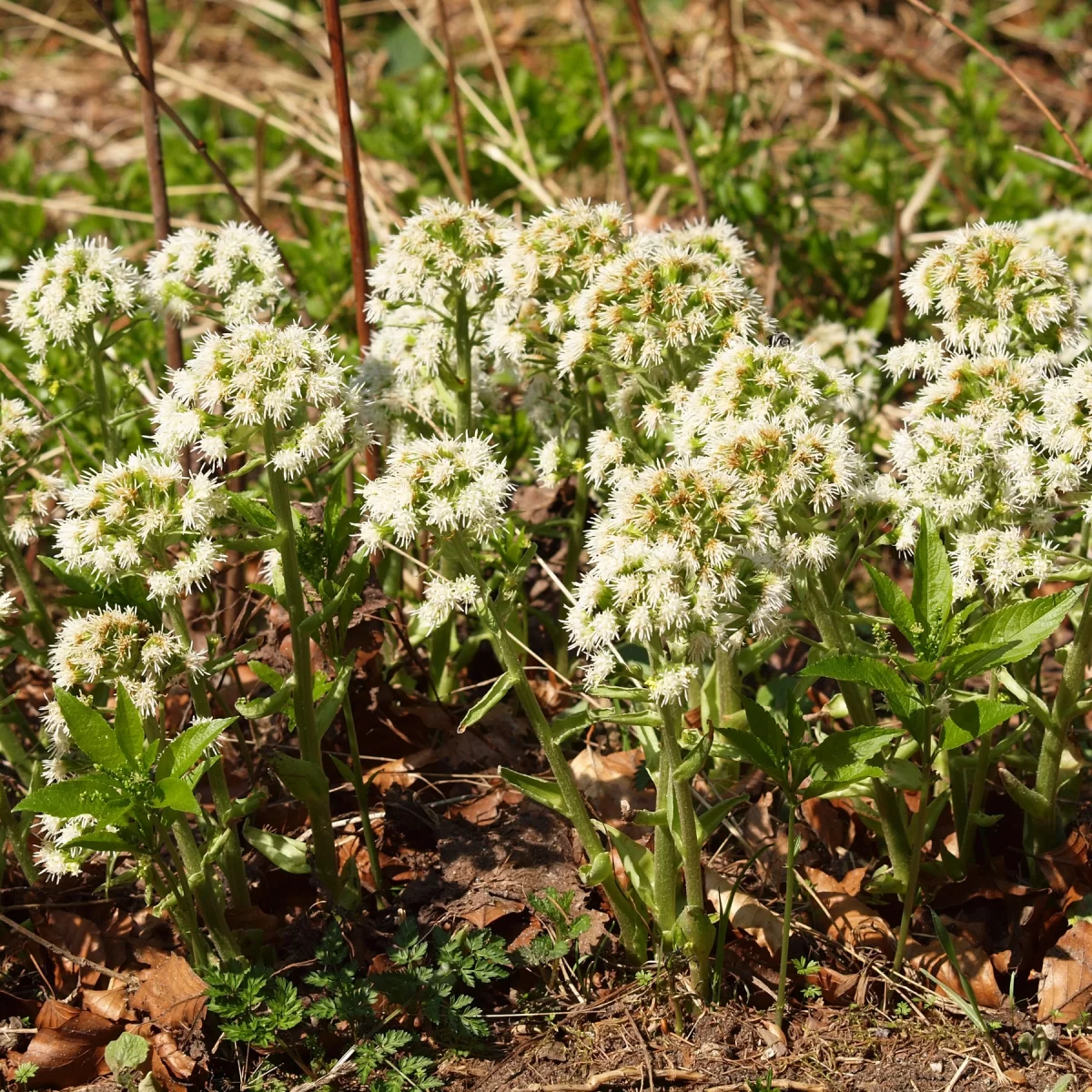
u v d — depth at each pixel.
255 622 1.94
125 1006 1.71
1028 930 1.74
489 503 1.67
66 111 3.44
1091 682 1.75
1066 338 1.73
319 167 2.61
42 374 1.85
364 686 1.84
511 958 1.73
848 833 1.81
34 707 1.92
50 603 2.00
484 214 1.83
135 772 1.65
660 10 3.61
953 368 1.72
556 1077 1.69
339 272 2.24
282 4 3.87
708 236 1.87
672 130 2.72
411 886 1.76
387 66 3.49
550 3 3.86
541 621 1.91
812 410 1.73
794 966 1.73
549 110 2.74
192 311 1.84
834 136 3.10
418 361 1.84
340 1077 1.69
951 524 1.74
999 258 1.73
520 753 1.87
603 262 1.78
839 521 1.73
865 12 3.69
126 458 1.92
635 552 1.63
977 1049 1.69
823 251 2.27
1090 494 1.71
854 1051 1.70
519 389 2.12
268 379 1.68
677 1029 1.71
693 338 1.76
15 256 2.54
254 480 2.08
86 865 1.80
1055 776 1.74
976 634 1.67
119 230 2.72
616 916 1.73
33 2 3.94
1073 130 3.01
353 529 1.87
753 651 1.79
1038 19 3.67
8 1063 1.71
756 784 1.83
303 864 1.73
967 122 2.73
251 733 1.88
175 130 3.21
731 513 1.63
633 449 1.78
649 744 1.74
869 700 1.73
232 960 1.71
